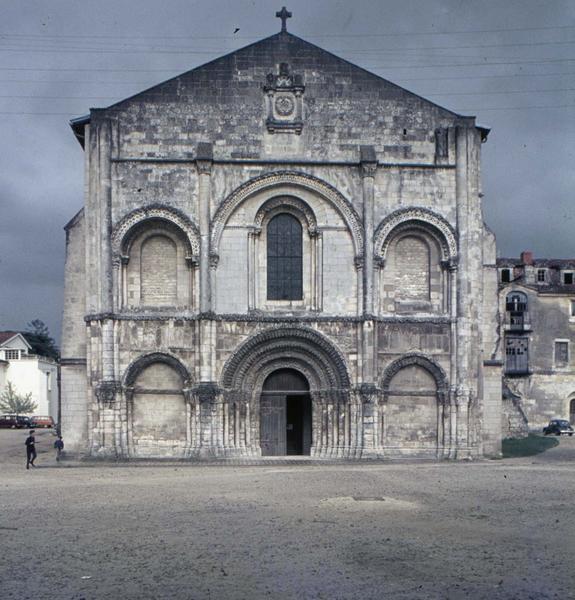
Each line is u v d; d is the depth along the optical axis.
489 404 47.28
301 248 45.22
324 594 15.86
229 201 44.25
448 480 33.88
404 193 45.16
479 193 45.50
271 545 20.14
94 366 43.25
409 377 44.88
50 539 21.08
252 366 44.38
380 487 31.39
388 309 45.00
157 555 19.14
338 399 44.09
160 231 44.41
